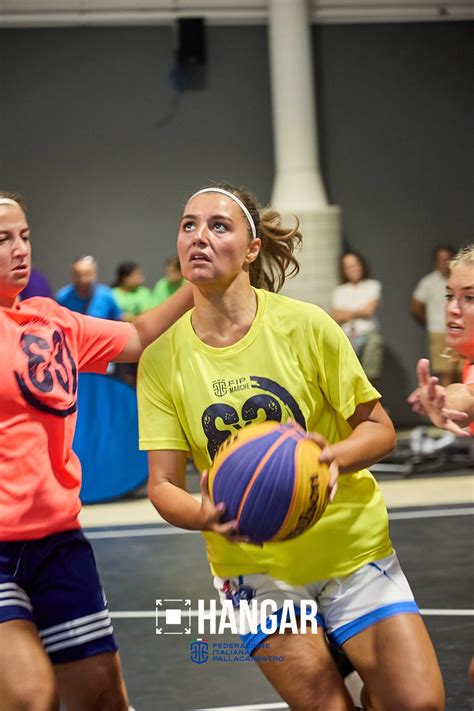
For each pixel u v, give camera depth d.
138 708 4.77
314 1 14.59
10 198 3.71
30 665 3.33
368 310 12.38
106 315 10.82
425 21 14.88
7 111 14.37
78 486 3.71
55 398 3.60
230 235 3.36
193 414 3.42
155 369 3.48
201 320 3.45
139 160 14.58
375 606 3.40
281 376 3.38
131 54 14.47
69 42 14.39
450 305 3.71
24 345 3.62
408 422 14.87
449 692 4.72
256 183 14.70
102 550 7.96
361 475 3.49
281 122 14.00
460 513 8.63
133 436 10.09
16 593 3.49
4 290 3.67
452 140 14.99
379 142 14.88
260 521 3.00
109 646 3.65
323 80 14.76
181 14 14.44
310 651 3.34
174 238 14.65
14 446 3.53
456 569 6.95
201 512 3.08
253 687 4.99
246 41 14.58
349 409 3.41
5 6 14.21
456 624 5.74
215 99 14.59
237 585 3.46
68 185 14.52
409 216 14.97
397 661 3.32
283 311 3.43
